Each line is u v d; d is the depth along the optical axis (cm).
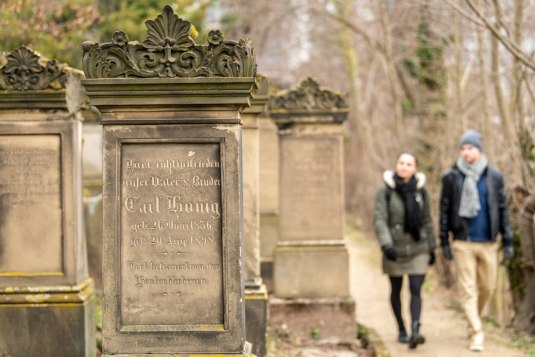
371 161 2270
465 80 1466
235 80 461
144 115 471
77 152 662
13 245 655
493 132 1112
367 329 934
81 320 650
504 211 816
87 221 1066
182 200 474
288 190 947
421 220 812
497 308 1110
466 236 806
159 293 475
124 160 474
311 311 915
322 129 947
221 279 475
